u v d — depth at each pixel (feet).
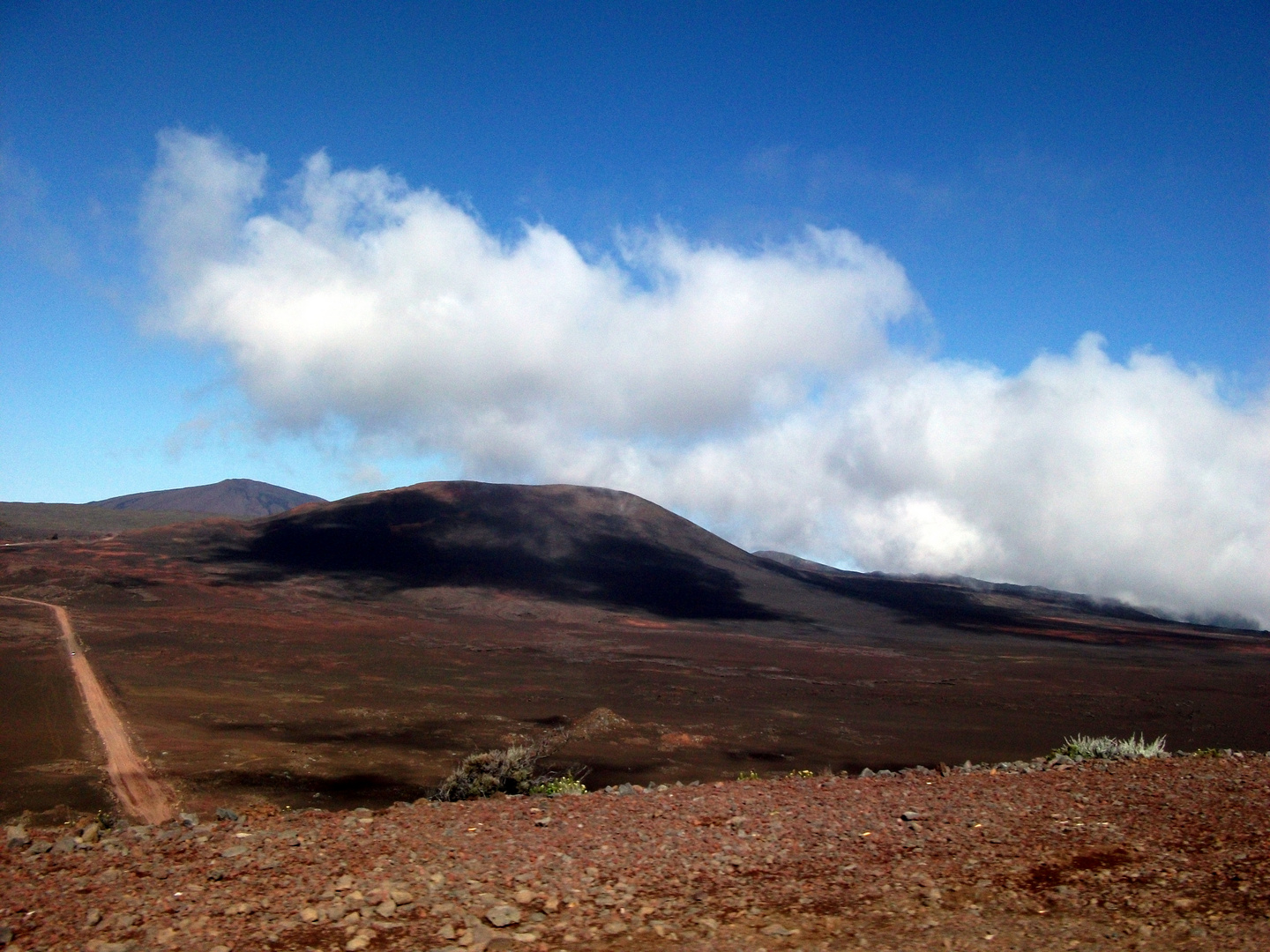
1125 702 171.83
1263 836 19.97
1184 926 15.06
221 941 15.03
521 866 19.83
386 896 17.29
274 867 19.44
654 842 21.94
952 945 14.87
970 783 28.99
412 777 81.30
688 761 96.02
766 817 24.56
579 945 15.19
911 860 20.07
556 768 86.12
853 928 15.92
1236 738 123.34
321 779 77.97
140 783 71.97
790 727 124.47
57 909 16.48
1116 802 24.48
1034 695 178.19
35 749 82.94
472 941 15.17
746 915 16.75
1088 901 16.75
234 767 80.02
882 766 96.17
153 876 18.60
